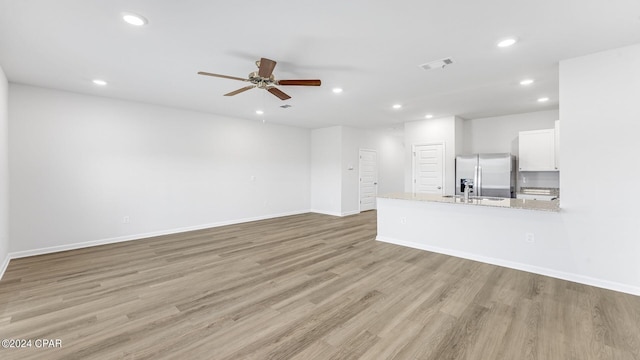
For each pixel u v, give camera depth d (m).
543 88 4.04
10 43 2.66
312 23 2.31
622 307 2.50
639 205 2.71
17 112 3.89
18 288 2.95
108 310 2.50
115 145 4.74
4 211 3.53
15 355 1.89
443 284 3.04
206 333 2.15
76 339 2.07
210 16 2.21
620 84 2.76
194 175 5.74
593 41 2.61
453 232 4.05
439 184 6.20
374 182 8.53
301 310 2.50
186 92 4.31
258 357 1.88
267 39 2.59
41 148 4.09
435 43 2.66
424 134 6.45
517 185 5.75
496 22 2.29
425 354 1.90
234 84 3.90
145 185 5.09
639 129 2.69
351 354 1.91
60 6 2.06
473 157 5.67
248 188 6.67
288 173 7.55
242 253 4.18
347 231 5.65
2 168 3.39
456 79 3.67
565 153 3.06
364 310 2.49
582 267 3.04
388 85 3.91
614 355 1.87
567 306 2.53
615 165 2.81
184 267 3.59
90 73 3.48
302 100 4.75
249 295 2.79
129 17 2.21
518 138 5.61
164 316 2.40
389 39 2.59
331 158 7.64
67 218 4.32
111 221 4.73
